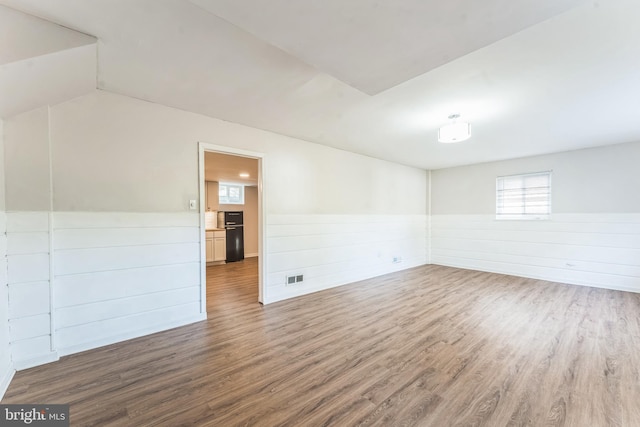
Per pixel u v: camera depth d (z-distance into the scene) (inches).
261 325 118.9
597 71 83.4
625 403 68.8
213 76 88.3
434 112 117.9
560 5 48.4
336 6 48.6
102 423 62.9
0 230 77.0
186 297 119.3
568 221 189.0
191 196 120.1
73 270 93.8
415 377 80.7
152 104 109.3
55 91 81.4
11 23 59.6
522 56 75.1
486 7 49.0
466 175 242.2
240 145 135.4
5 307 78.7
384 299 154.8
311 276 168.1
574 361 88.6
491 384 77.2
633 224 166.2
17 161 83.2
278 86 94.6
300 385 77.1
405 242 240.5
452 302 149.2
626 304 144.3
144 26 64.1
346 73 73.0
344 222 188.4
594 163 178.9
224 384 77.4
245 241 322.0
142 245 108.0
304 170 164.2
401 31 55.9
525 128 139.0
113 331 101.6
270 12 50.3
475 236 236.7
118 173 102.3
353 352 95.4
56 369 84.3
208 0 47.2
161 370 84.3
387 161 223.3
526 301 150.3
